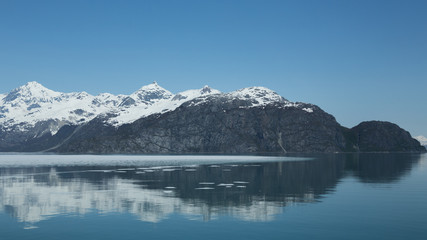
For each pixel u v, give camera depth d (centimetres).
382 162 15400
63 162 17175
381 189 6131
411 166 12344
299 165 13150
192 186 6644
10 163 16112
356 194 5559
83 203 4884
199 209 4466
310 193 5731
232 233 3416
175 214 4191
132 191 5997
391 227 3603
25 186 6712
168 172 10006
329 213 4209
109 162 16925
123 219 3966
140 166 13138
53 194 5678
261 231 3475
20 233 3459
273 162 15800
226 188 6369
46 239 3275
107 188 6394
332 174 9062
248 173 9494
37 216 4122
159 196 5466
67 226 3691
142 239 3256
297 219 3922
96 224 3759
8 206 4688
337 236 3312
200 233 3425
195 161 17562
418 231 3459
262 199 5150
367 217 4000
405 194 5566
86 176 8800
